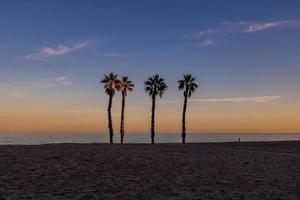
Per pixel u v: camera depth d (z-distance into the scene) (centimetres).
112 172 2019
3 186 1573
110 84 6456
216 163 2519
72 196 1462
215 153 3142
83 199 1422
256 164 2528
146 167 2223
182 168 2255
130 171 2075
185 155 2880
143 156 2670
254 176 2069
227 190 1683
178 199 1491
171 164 2383
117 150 3002
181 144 4831
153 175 1991
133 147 3491
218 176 2038
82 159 2375
